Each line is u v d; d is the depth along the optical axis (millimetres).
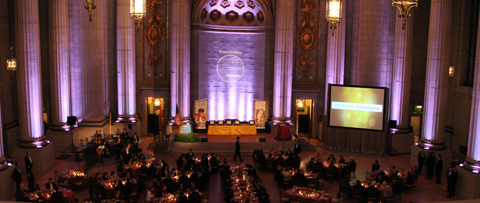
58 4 21359
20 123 18422
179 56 24781
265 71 26859
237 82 27250
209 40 26656
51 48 21609
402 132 23062
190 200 13383
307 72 26312
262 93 27031
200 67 26641
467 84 21250
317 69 26281
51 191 13945
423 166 19219
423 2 24594
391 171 17250
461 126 21438
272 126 25250
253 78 27266
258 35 26859
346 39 25141
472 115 16188
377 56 23156
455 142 21953
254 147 22406
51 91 21922
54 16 21375
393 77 23094
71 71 23406
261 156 19516
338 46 24406
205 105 26047
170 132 24750
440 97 19156
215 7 26375
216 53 26828
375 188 14422
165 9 25500
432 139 19406
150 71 25859
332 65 24594
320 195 14227
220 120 26859
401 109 23016
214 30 26594
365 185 15656
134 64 24734
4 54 21594
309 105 27297
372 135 22797
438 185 17719
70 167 19312
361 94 21938
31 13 17922
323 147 24125
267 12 26266
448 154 19297
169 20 25500
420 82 25125
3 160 15625
